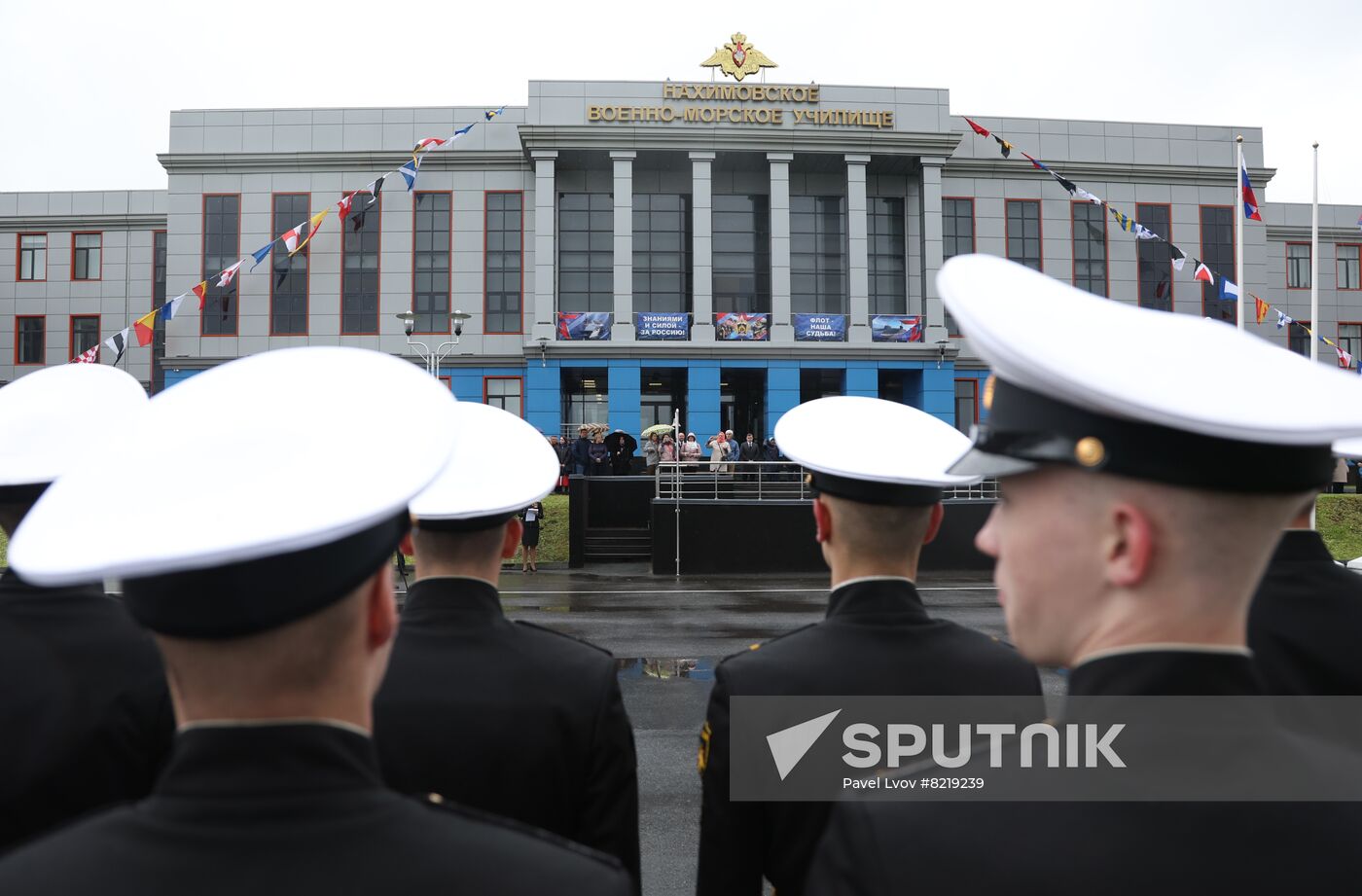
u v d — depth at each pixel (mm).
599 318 32812
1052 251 35188
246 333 33438
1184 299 35469
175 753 1040
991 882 1033
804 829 2170
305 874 970
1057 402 1050
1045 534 1084
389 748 2205
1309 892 963
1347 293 44344
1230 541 989
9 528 2188
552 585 18016
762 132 32875
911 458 2207
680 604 14969
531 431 2615
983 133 32688
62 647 2078
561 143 32656
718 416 32469
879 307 35188
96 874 966
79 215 43750
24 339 43531
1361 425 910
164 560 891
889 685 2186
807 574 20031
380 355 1201
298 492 979
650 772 6035
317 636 1012
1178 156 35719
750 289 34844
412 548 2430
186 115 33844
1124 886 986
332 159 33719
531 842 1125
